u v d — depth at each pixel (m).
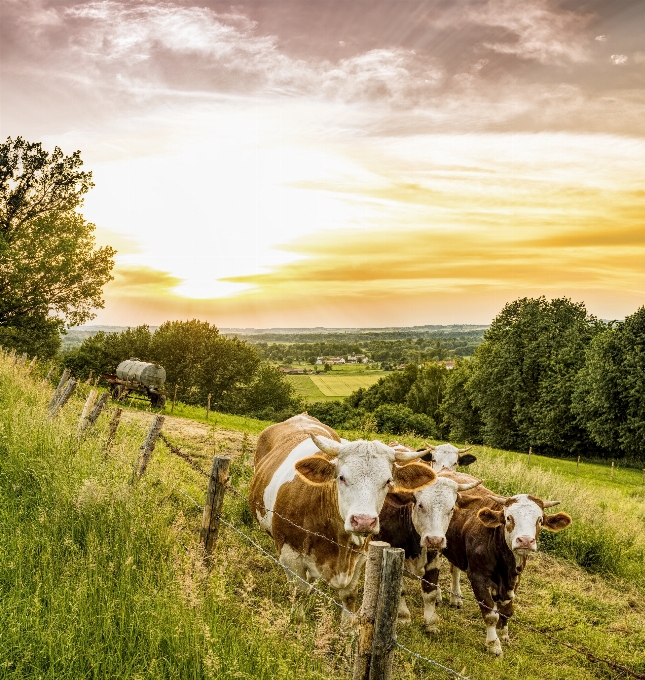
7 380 13.76
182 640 4.25
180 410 28.72
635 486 30.80
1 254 30.78
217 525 5.77
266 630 4.31
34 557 5.19
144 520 5.97
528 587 9.13
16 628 4.07
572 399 44.84
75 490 6.10
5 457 7.48
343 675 4.23
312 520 5.80
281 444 7.38
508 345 53.00
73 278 34.28
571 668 6.50
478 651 6.60
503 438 53.44
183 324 64.88
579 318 53.06
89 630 4.27
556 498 13.62
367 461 5.28
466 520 7.45
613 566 10.69
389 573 3.38
